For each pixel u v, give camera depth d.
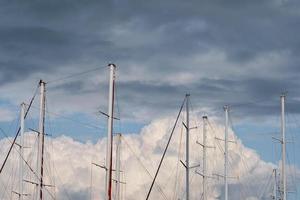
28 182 85.19
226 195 102.25
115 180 96.50
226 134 104.81
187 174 94.25
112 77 76.94
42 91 84.81
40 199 82.56
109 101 76.44
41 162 83.12
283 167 97.62
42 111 84.25
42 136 83.81
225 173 103.06
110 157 75.25
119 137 97.88
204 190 101.44
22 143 89.62
